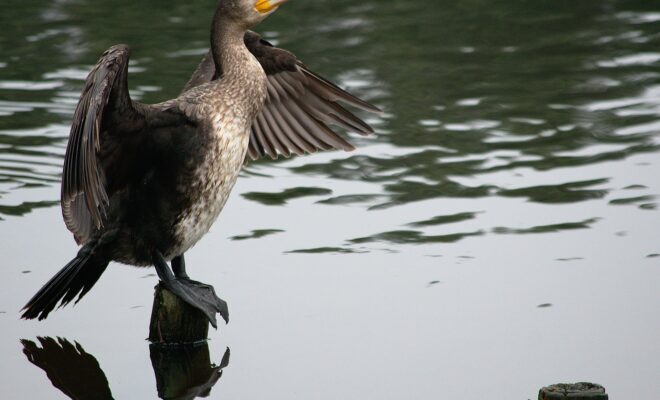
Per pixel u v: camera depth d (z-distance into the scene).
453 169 15.49
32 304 10.70
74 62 18.92
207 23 20.83
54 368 10.88
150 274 12.97
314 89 12.51
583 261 13.01
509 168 15.47
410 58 19.27
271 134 12.77
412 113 17.22
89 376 10.76
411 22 21.08
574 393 9.63
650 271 12.73
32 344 11.34
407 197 14.75
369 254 13.27
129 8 21.78
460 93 17.91
